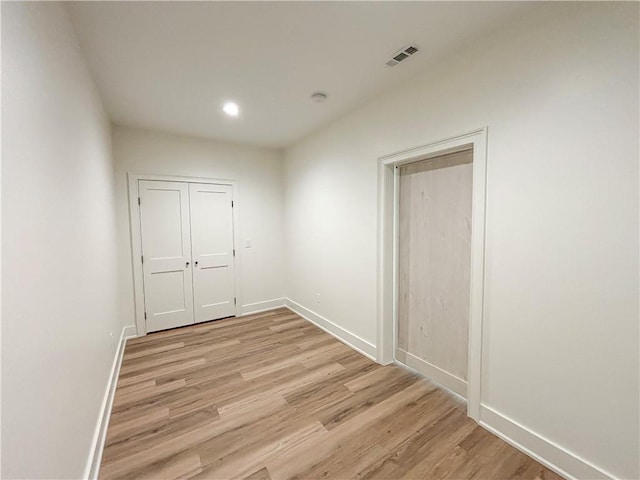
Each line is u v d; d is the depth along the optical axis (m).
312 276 3.68
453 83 1.86
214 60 1.91
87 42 1.66
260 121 3.05
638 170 1.16
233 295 3.97
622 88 1.19
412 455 1.56
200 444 1.66
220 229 3.83
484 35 1.67
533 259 1.50
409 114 2.18
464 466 1.49
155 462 1.53
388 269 2.57
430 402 2.03
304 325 3.62
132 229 3.23
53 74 1.15
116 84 2.19
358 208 2.79
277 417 1.88
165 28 1.58
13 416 0.73
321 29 1.61
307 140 3.60
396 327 2.66
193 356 2.78
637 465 1.20
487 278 1.71
